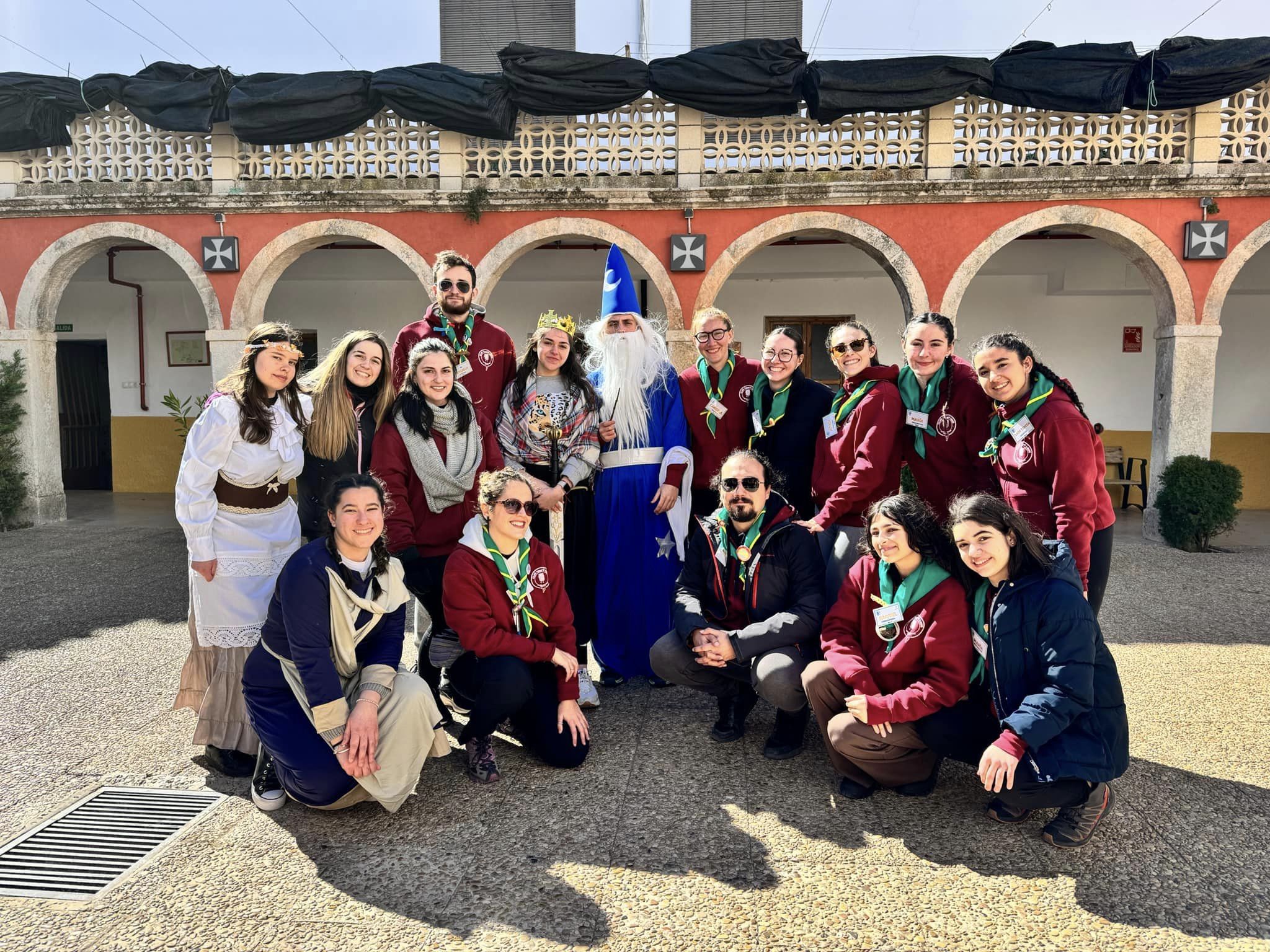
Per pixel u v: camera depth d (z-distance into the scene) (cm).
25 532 852
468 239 812
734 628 338
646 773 311
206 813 280
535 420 386
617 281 416
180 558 722
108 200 827
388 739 269
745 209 795
